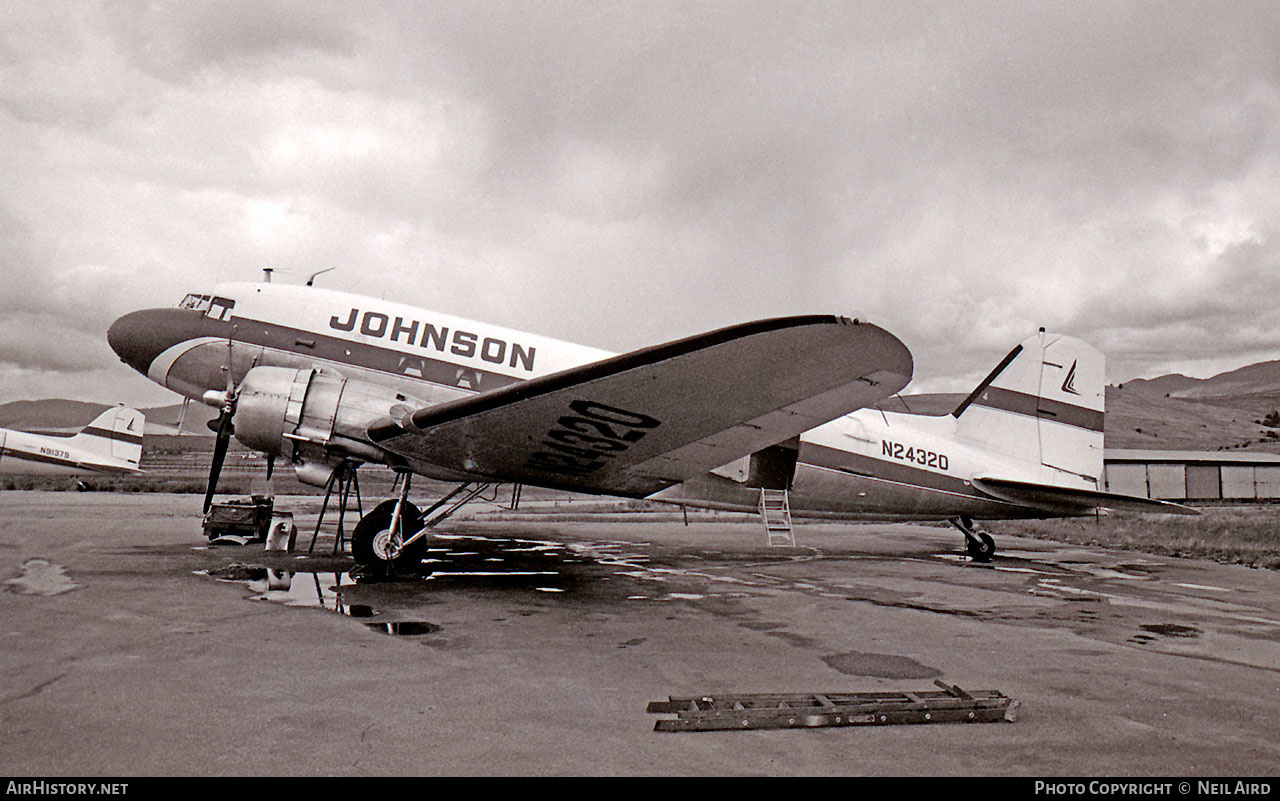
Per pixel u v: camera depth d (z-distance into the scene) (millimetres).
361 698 4105
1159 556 13836
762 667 5055
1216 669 5207
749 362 6277
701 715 3791
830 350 6051
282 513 18156
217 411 10172
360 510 9281
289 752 3287
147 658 4789
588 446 8023
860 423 11680
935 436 12195
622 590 8359
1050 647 5855
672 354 6176
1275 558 13406
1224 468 37156
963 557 13117
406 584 8328
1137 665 5301
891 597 8312
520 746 3455
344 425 8445
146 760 3146
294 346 9766
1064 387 12859
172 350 9805
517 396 6926
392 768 3148
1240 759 3486
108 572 8453
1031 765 3377
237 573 8547
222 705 3900
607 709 4051
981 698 4254
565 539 14773
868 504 11789
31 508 19203
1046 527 21375
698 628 6344
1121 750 3586
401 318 10016
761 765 3314
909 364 6133
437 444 8094
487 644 5535
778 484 11180
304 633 5645
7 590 7207
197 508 20047
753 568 10828
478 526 18156
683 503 10992
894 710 4008
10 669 4465
